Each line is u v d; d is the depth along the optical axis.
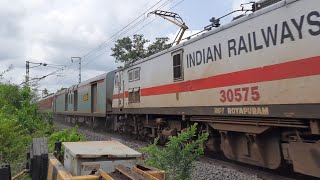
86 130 27.30
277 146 8.64
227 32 9.94
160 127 15.65
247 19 9.05
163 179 3.98
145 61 16.23
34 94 18.30
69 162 4.46
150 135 17.17
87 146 4.80
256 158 9.35
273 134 8.77
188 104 12.15
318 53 6.90
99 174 3.78
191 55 11.98
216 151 12.28
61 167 4.50
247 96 9.01
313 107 7.00
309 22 7.13
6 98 15.82
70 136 10.27
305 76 7.20
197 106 11.54
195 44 11.71
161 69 14.38
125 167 3.95
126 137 20.59
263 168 10.13
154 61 15.15
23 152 9.20
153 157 6.07
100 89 25.12
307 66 7.15
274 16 8.11
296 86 7.42
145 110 16.12
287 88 7.67
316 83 6.93
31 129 13.99
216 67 10.46
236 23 9.50
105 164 4.11
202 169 9.38
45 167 5.14
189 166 5.85
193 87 11.81
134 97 17.67
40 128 14.55
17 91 16.95
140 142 17.28
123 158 4.18
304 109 7.22
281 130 8.52
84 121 31.56
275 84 8.03
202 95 11.23
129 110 18.50
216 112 10.43
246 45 9.09
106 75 24.03
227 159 12.09
